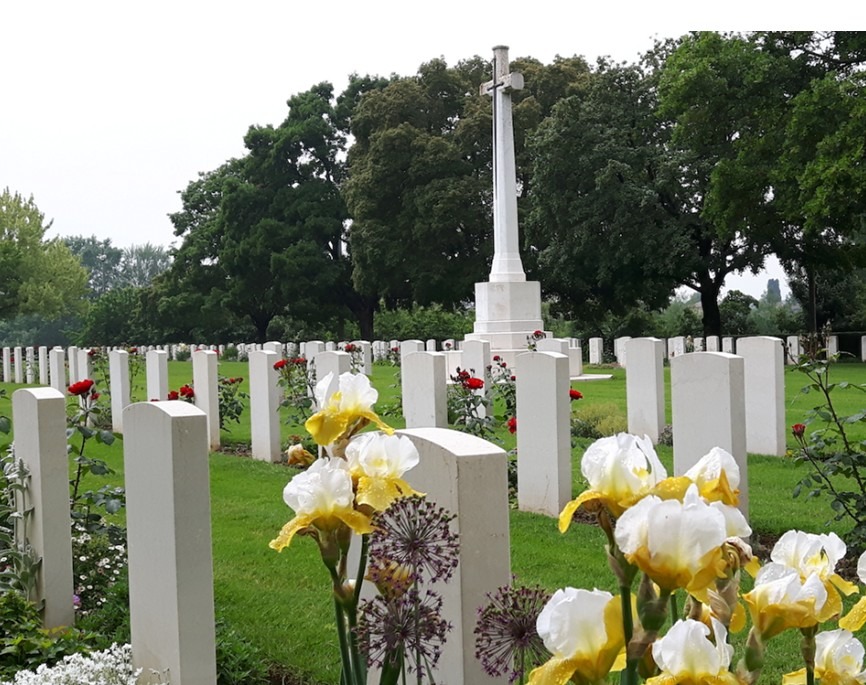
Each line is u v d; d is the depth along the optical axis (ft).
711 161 107.24
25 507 19.22
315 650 17.40
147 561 14.79
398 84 133.49
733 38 95.50
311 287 146.51
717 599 4.88
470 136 126.93
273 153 149.89
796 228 110.11
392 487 6.75
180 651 13.97
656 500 4.44
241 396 48.03
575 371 79.00
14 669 15.46
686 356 24.66
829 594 5.35
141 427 14.70
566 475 27.25
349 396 7.39
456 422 35.70
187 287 175.42
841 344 113.80
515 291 74.18
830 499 28.07
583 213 110.63
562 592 4.75
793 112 86.69
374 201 131.44
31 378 90.68
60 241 201.77
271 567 22.80
